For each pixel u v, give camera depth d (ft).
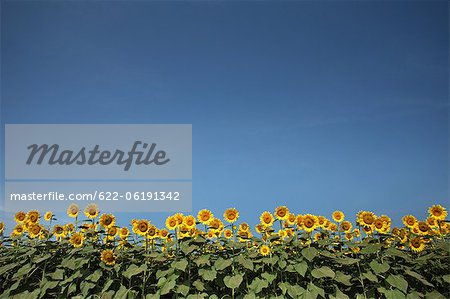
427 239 22.76
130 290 20.15
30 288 21.17
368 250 20.66
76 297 20.24
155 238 22.27
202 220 21.85
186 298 20.02
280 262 20.51
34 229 22.18
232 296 20.40
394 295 20.02
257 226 22.95
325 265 21.65
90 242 22.26
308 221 21.09
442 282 21.26
